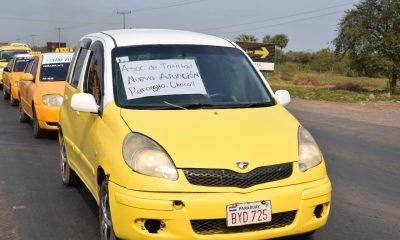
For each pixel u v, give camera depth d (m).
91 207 6.06
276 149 4.09
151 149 3.96
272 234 3.90
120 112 4.51
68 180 6.84
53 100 10.51
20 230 5.28
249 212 3.81
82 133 5.48
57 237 5.08
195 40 5.56
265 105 4.94
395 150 9.99
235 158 3.92
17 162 8.57
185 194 3.77
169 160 3.89
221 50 5.52
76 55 6.71
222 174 3.84
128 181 3.92
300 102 23.86
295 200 3.95
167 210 3.74
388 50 37.78
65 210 5.95
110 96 4.76
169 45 5.36
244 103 4.91
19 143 10.34
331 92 35.06
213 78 5.09
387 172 8.06
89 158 5.09
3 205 6.14
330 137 11.73
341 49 41.38
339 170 8.19
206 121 4.36
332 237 5.09
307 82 51.72
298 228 3.99
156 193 3.80
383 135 12.06
